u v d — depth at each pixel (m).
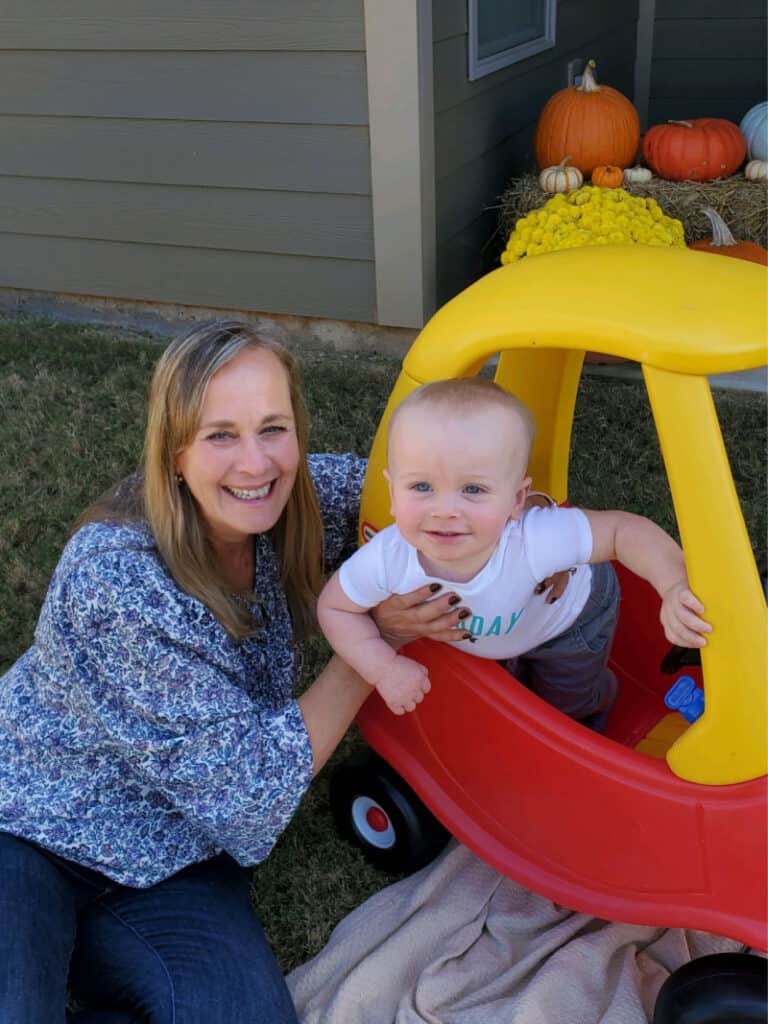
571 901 1.73
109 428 3.84
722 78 6.10
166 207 4.45
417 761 1.92
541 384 1.93
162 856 1.70
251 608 1.75
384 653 1.62
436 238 4.11
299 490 1.76
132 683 1.56
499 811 1.80
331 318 4.40
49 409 3.99
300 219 4.20
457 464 1.42
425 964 1.88
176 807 1.61
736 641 1.39
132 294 4.75
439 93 3.89
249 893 1.97
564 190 4.26
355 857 2.17
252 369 1.52
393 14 3.60
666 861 1.58
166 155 4.31
